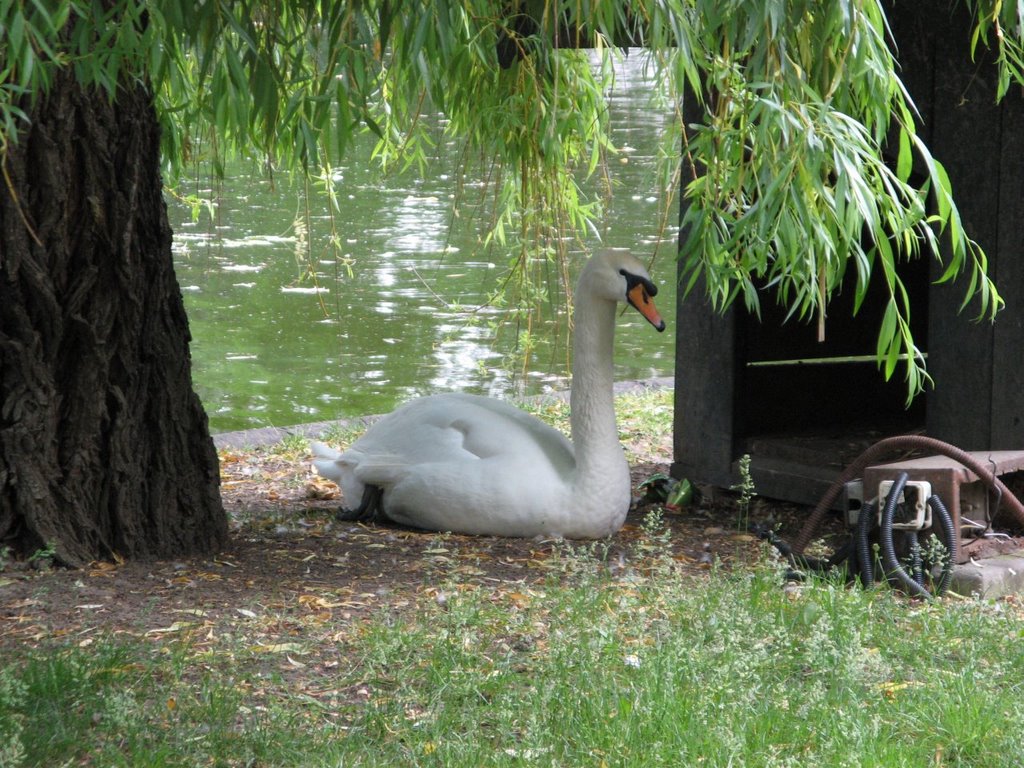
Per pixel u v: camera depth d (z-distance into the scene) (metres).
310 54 6.10
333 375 16.02
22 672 5.99
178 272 21.25
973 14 8.38
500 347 17.25
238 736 5.46
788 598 7.31
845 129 6.31
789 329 10.77
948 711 5.74
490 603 7.21
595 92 8.88
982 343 8.69
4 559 7.55
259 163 8.95
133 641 6.46
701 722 5.56
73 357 7.67
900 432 10.62
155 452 7.96
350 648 6.54
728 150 7.08
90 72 5.58
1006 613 7.15
